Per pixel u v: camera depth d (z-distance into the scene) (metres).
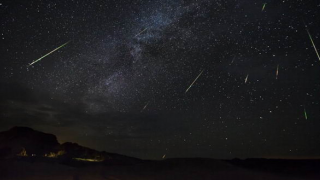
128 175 10.66
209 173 11.78
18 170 10.16
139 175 10.84
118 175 10.45
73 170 11.02
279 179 11.55
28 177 9.10
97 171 11.02
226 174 11.77
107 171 11.16
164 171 11.91
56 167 11.52
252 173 12.41
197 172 11.88
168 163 13.57
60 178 9.10
